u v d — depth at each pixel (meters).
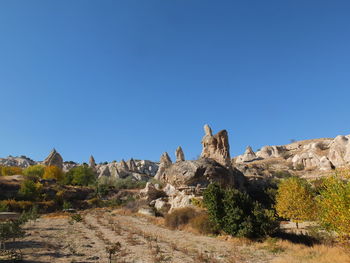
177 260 15.22
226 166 45.41
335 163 82.56
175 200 39.66
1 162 161.50
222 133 48.03
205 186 39.50
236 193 24.00
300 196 25.33
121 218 40.62
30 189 56.41
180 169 41.06
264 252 17.66
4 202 48.97
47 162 110.25
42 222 35.47
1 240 17.59
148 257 15.84
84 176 86.25
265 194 45.59
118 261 14.80
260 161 120.69
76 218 33.47
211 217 24.62
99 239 22.28
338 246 16.80
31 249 17.33
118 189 81.44
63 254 16.25
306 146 129.88
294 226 28.11
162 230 29.03
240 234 21.77
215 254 17.06
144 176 116.75
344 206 12.12
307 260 14.64
